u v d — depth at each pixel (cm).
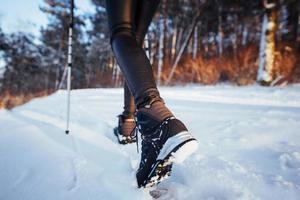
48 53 1898
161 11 1418
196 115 232
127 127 131
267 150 125
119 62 83
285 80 903
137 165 102
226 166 102
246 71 1051
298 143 137
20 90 1728
